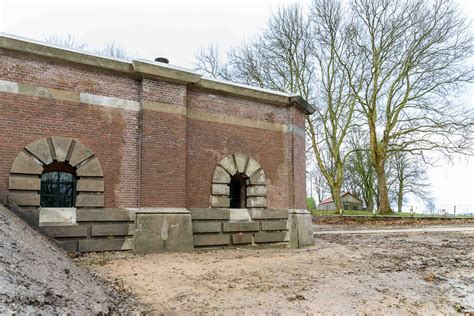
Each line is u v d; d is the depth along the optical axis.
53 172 12.16
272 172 16.31
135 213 12.55
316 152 35.41
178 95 13.79
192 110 14.43
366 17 32.78
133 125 12.98
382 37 32.44
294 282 9.41
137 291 8.27
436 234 21.39
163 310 7.25
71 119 11.96
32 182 11.17
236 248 14.74
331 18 33.34
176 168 13.39
